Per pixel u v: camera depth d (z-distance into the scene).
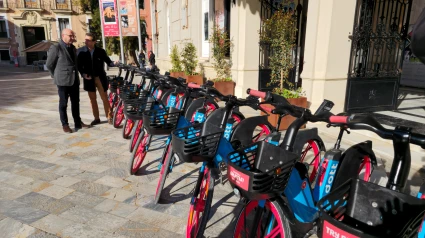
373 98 6.21
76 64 5.67
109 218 2.96
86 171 4.03
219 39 8.83
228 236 2.70
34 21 32.75
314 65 5.74
